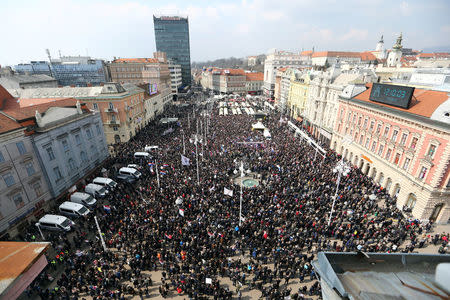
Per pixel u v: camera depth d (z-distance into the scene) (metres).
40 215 31.77
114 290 20.94
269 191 34.62
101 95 59.50
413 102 35.06
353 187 35.88
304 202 31.64
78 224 30.23
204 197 33.19
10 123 28.81
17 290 7.45
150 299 20.25
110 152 54.28
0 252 8.38
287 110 98.31
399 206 34.31
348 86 51.34
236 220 28.80
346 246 24.81
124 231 26.95
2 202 27.36
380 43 156.25
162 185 36.56
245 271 22.81
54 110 36.09
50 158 33.44
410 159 33.00
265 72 148.75
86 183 40.66
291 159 45.78
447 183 28.58
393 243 25.44
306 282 21.95
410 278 5.14
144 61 118.56
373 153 41.28
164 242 26.14
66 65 118.00
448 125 27.00
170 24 156.62
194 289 20.53
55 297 20.05
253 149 52.03
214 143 56.50
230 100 123.19
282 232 26.55
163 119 75.94
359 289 4.90
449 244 25.20
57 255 23.66
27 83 80.94
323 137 62.72
